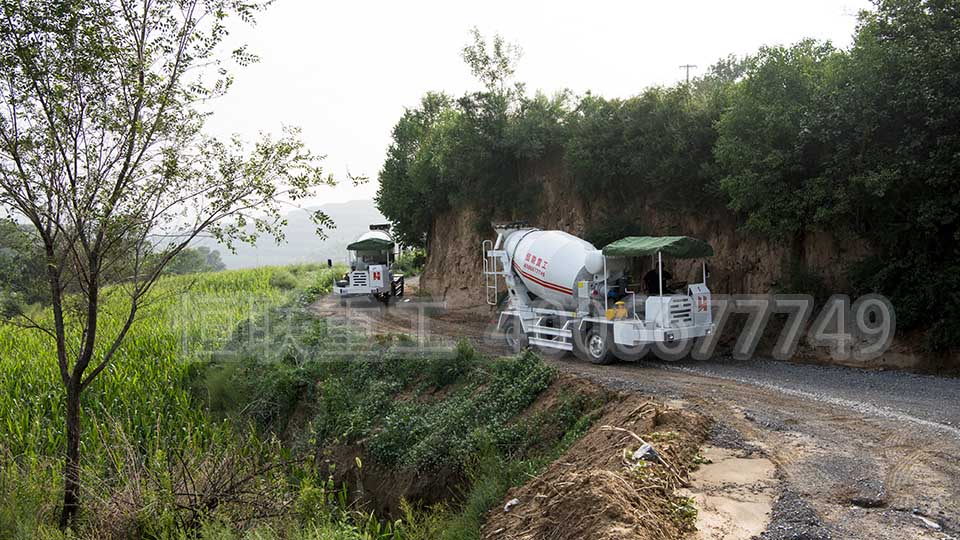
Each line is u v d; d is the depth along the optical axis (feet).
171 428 54.13
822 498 23.49
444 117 109.29
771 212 54.49
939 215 45.65
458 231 100.89
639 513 21.50
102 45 31.07
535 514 25.91
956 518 21.56
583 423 38.83
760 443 29.84
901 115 47.85
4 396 57.36
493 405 46.34
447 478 41.45
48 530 31.04
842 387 41.32
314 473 43.32
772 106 53.42
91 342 33.86
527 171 90.58
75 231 32.30
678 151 67.46
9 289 34.24
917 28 47.19
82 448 46.88
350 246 109.60
